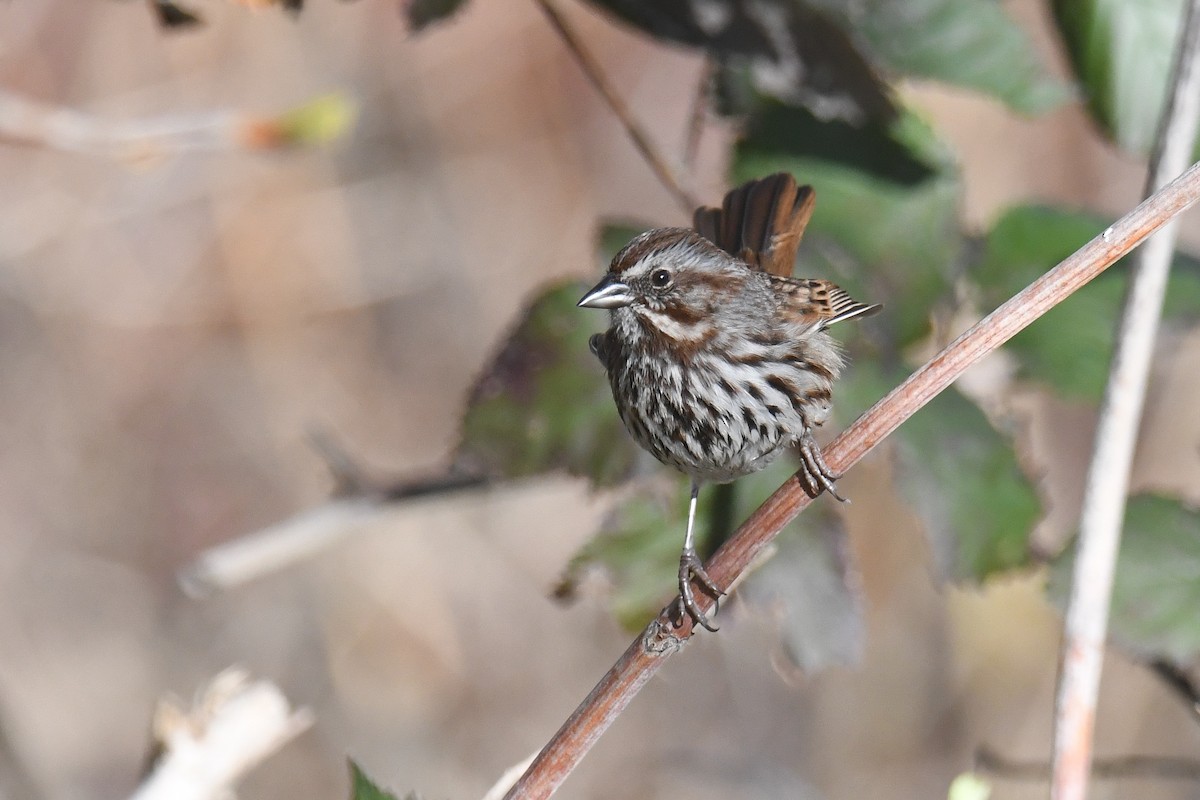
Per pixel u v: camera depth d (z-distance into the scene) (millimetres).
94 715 13656
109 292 14641
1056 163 12859
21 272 14453
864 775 12547
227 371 14750
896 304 6531
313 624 13805
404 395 14844
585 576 6227
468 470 6148
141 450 14641
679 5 6312
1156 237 5691
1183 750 11539
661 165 6961
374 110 14812
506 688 13641
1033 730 12266
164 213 14664
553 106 14953
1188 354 11789
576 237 14953
